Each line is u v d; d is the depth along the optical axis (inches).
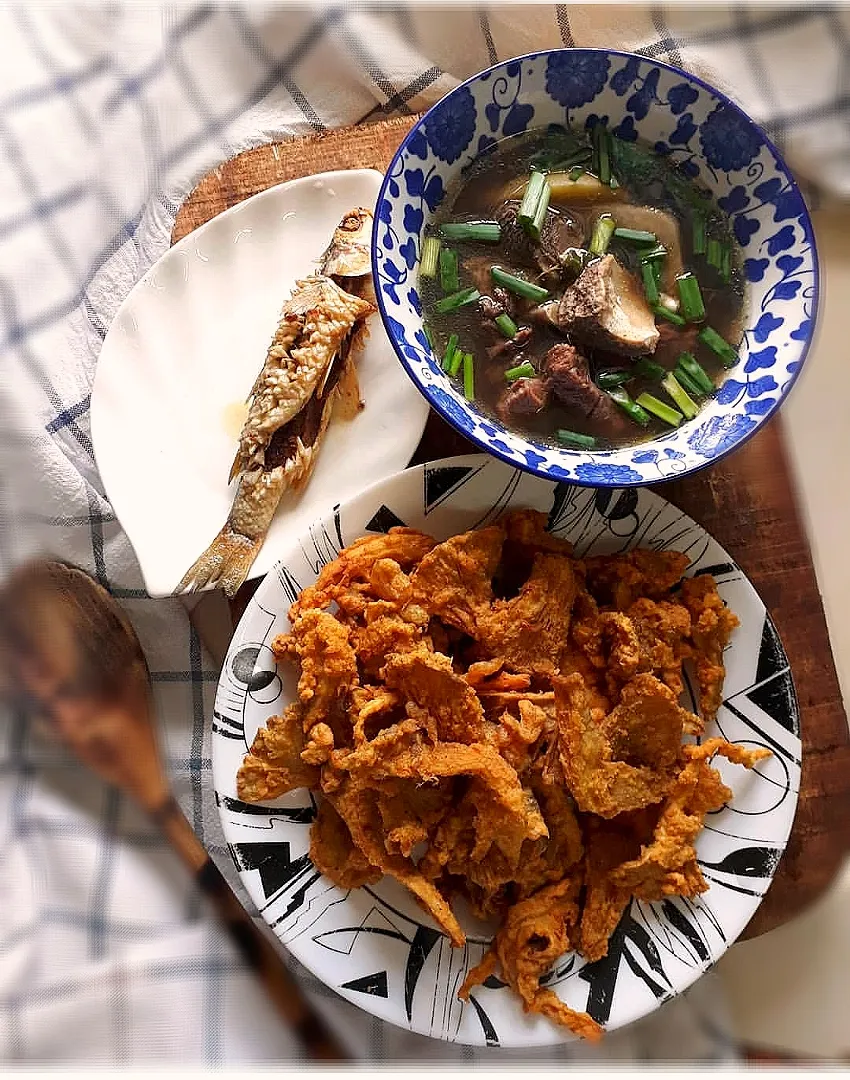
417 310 14.0
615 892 14.4
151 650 17.2
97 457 16.4
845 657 17.6
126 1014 16.6
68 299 18.2
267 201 16.9
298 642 14.4
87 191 18.4
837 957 16.6
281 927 14.4
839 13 17.6
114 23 18.8
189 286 17.0
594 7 17.8
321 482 16.7
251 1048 16.6
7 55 18.7
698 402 14.1
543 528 15.0
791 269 13.5
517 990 14.2
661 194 14.2
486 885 14.0
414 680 14.0
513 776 13.5
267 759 14.4
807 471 18.3
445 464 14.8
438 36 18.2
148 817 17.3
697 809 14.3
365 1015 16.6
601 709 14.3
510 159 14.2
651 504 14.8
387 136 17.4
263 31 18.2
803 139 17.8
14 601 17.1
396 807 14.0
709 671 14.6
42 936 16.9
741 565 16.1
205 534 16.7
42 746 17.4
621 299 13.9
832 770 15.8
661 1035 16.4
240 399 17.0
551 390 14.0
